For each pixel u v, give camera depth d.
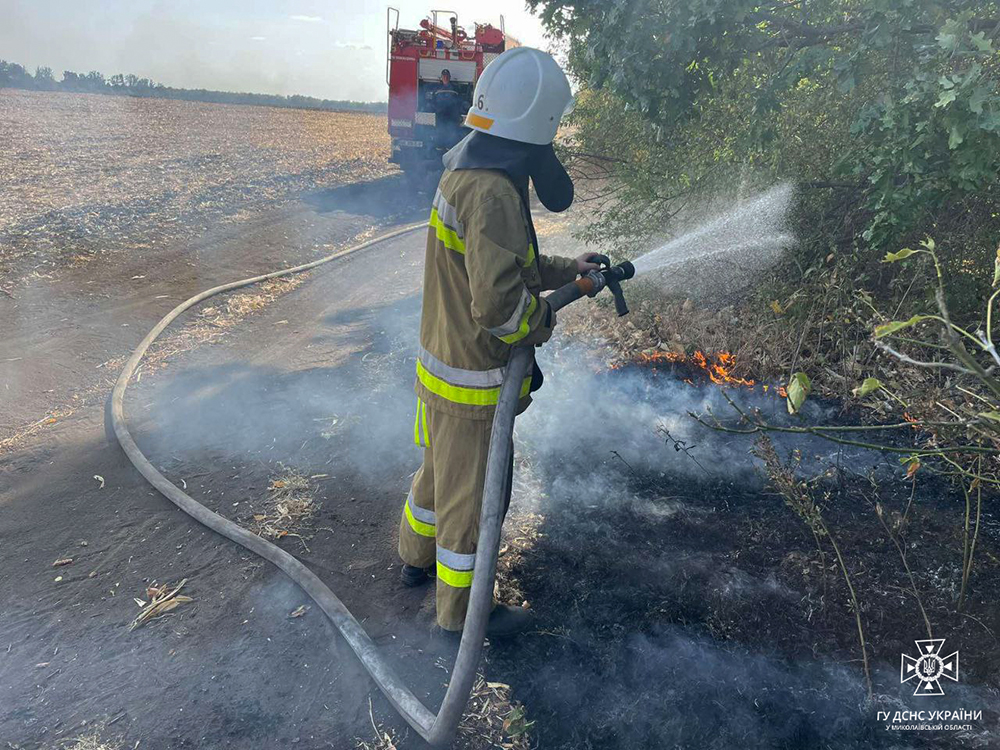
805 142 4.81
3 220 9.31
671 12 3.56
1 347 5.74
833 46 3.95
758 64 4.45
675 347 4.79
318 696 2.45
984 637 2.54
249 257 8.80
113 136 19.33
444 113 13.63
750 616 2.69
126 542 3.33
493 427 2.21
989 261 4.20
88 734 2.33
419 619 2.78
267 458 4.02
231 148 18.06
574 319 5.57
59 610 2.90
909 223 3.22
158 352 5.70
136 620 2.82
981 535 3.02
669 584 2.87
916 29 3.16
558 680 2.48
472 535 2.44
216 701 2.44
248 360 5.51
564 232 8.14
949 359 3.96
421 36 13.66
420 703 2.29
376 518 3.45
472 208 2.09
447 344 2.32
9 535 3.42
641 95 3.88
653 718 2.33
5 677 2.57
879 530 3.09
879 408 3.82
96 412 4.71
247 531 3.29
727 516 3.27
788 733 2.27
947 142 2.97
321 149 18.97
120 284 7.43
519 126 2.12
